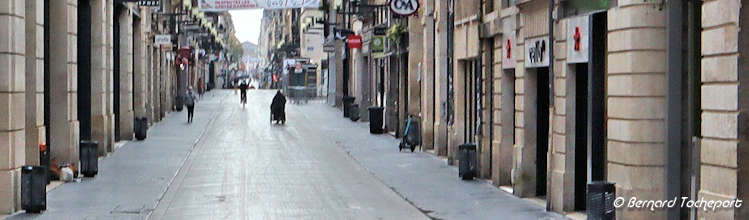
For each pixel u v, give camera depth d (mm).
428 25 45188
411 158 42344
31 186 25172
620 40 21484
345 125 67938
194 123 69688
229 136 56844
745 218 16891
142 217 24766
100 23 41906
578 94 24906
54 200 27859
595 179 23422
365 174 36062
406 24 51812
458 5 37500
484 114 33438
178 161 40594
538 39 27234
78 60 40188
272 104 69250
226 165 39250
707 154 17844
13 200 25344
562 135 25172
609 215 20688
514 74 30969
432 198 28688
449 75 39219
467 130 38094
